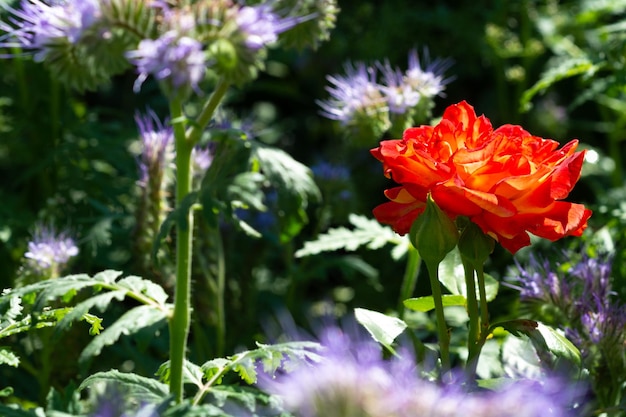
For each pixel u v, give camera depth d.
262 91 1.53
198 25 0.62
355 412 0.61
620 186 1.23
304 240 1.11
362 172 1.29
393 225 0.69
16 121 1.04
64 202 0.99
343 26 1.30
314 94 1.46
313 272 0.99
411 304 0.74
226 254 0.97
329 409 0.61
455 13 1.28
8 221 0.96
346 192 1.01
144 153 0.83
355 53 1.31
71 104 1.12
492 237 0.68
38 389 0.89
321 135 1.44
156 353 0.92
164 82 0.61
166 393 0.67
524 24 1.26
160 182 0.82
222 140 0.73
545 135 1.32
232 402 0.70
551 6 1.31
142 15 0.62
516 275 0.83
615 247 0.91
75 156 1.02
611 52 0.97
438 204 0.67
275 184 0.74
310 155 1.46
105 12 0.61
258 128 1.43
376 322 0.70
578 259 0.86
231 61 0.62
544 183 0.66
